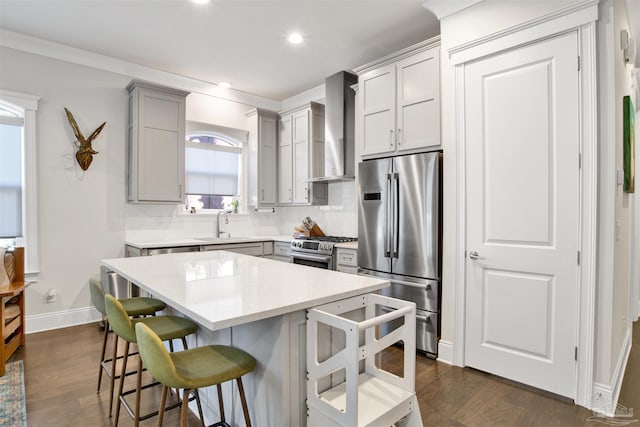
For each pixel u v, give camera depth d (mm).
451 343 2783
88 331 3518
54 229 3617
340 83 4121
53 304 3609
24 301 3133
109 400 2178
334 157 4191
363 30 3312
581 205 2176
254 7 2938
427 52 2994
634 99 3219
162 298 1582
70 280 3713
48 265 3582
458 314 2738
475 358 2662
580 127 2176
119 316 1691
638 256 3941
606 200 2111
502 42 2475
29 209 3455
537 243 2355
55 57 3607
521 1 2406
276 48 3684
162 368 1265
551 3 2281
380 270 3283
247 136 5172
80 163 3729
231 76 4453
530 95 2373
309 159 4629
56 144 3623
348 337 1333
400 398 1546
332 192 4758
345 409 1408
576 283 2197
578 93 2180
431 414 2088
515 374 2457
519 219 2430
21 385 2416
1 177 3426
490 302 2576
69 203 3705
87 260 3814
